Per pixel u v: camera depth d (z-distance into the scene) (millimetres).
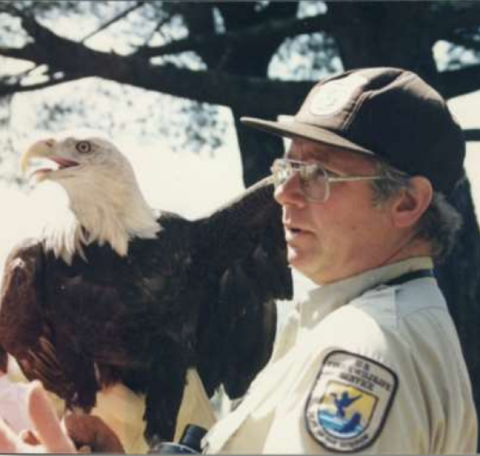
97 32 6445
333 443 2432
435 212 2893
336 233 2850
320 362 2559
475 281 5352
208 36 6574
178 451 2793
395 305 2684
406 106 2848
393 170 2830
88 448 3291
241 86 6191
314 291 2889
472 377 5281
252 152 6234
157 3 6574
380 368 2514
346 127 2828
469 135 5574
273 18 6812
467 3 6039
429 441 2594
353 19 6090
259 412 2684
